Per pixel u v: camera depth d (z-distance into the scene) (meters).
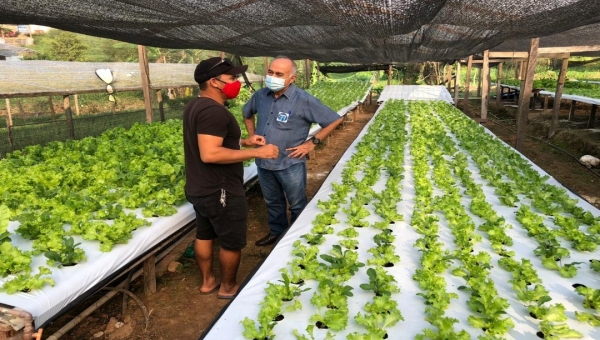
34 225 4.02
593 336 2.72
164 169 5.63
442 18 5.61
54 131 13.96
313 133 10.48
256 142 4.58
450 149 8.16
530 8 4.77
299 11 4.69
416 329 2.81
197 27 5.74
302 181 5.62
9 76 11.16
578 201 5.35
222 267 4.61
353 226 4.60
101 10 4.43
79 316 3.88
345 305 2.97
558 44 13.41
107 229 3.99
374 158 7.31
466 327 2.83
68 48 34.97
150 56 36.97
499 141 9.41
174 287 5.13
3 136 13.48
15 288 3.10
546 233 4.12
